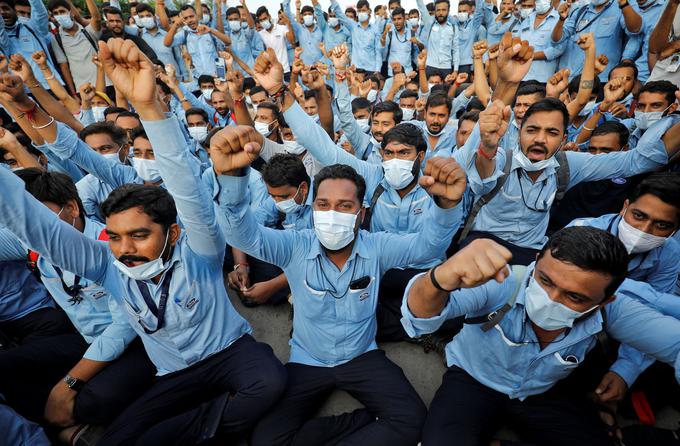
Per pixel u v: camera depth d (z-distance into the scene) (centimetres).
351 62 901
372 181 305
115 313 207
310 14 883
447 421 176
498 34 755
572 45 579
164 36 752
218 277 202
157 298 182
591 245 129
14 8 595
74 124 373
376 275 202
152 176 306
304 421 199
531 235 284
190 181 152
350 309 199
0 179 143
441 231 166
